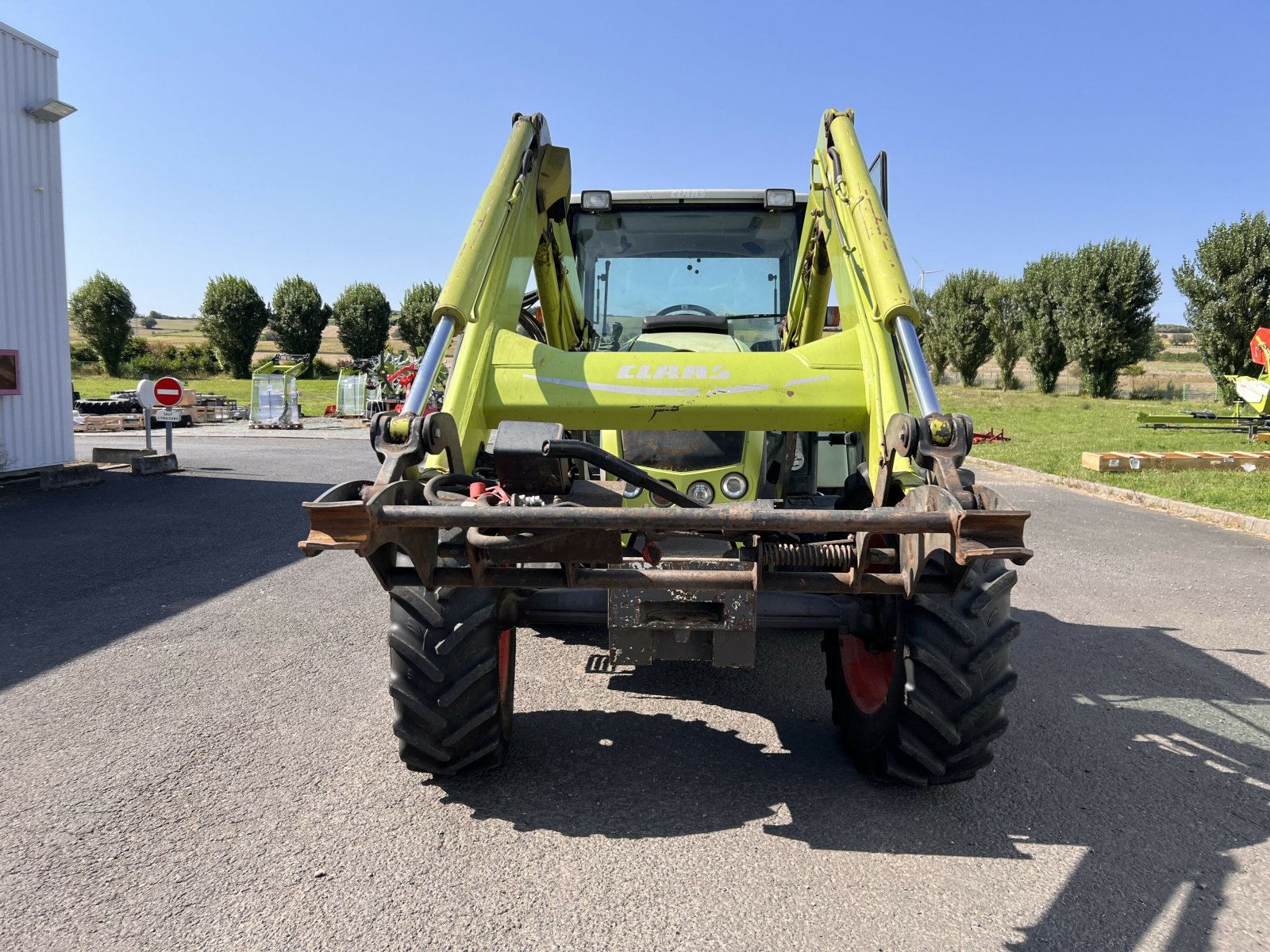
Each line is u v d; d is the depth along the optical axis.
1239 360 30.03
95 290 56.78
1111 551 6.89
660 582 2.44
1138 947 2.07
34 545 6.82
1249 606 5.26
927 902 2.26
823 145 3.94
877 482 2.83
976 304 49.03
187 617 4.87
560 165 4.11
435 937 2.11
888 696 2.76
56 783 2.89
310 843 2.54
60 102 9.94
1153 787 2.92
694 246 5.45
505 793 2.85
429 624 2.66
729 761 3.12
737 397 3.02
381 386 23.84
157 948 2.07
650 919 2.18
